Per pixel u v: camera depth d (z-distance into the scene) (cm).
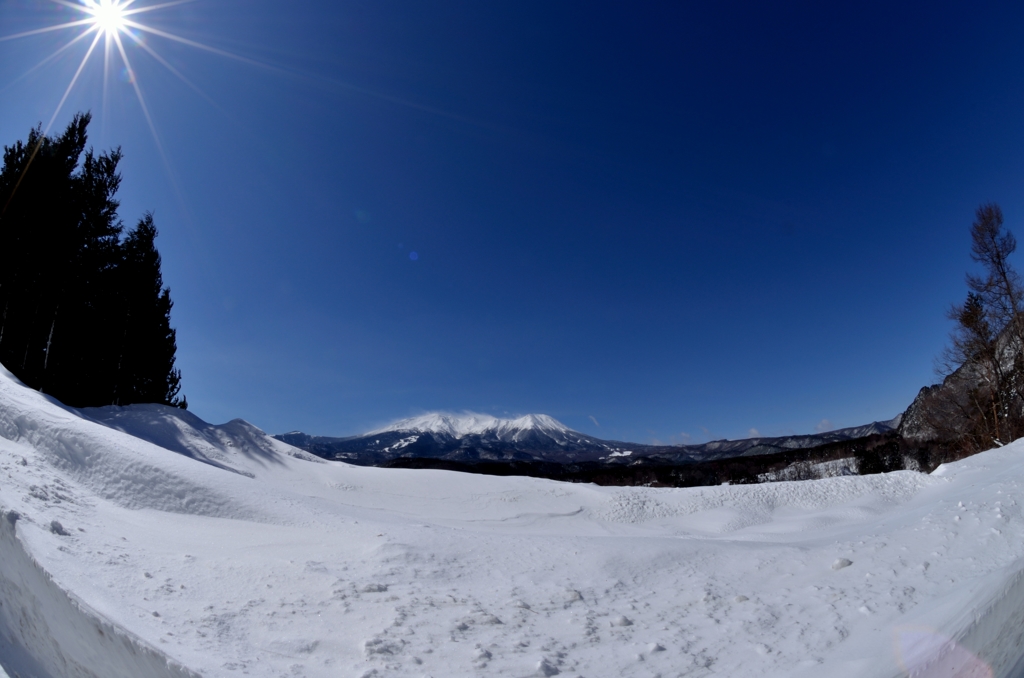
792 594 743
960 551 814
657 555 978
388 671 499
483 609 691
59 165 2456
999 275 3061
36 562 597
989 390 3028
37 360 2453
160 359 3005
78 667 480
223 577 719
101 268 2720
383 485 2295
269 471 2245
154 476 1267
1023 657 377
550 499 2245
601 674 512
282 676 467
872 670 461
